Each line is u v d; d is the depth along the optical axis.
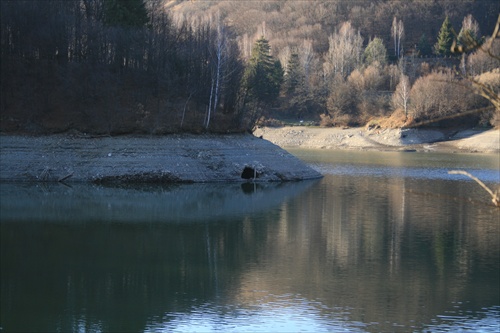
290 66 185.62
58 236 46.88
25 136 76.44
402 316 29.94
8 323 28.97
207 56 92.06
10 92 80.94
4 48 83.81
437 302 31.91
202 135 81.69
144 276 36.66
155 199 63.81
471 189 75.75
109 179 73.38
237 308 31.06
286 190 72.38
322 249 43.66
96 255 41.47
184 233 48.56
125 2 94.88
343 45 198.62
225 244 45.00
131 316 29.91
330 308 31.02
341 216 56.25
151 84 85.81
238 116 87.38
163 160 76.06
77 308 31.09
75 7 95.75
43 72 83.62
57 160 74.31
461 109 149.00
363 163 108.88
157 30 99.25
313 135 160.25
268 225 52.00
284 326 28.81
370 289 34.44
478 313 30.41
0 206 58.59
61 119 79.06
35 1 88.94
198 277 36.62
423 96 153.12
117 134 78.06
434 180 84.62
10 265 38.91
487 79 121.50
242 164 79.81
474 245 44.78
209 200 64.25
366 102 169.25
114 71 86.50
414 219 55.06
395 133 149.62
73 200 62.03
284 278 36.56
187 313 30.47
